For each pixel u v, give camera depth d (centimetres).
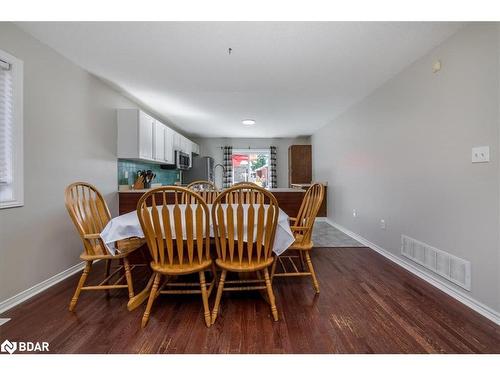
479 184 178
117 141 327
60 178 235
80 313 175
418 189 241
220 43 215
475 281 181
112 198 319
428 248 228
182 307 184
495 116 167
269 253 172
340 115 446
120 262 253
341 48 223
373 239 333
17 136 191
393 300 193
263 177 699
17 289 192
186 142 539
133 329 157
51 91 224
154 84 306
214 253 226
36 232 209
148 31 198
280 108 409
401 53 230
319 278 236
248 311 178
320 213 542
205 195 309
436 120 218
